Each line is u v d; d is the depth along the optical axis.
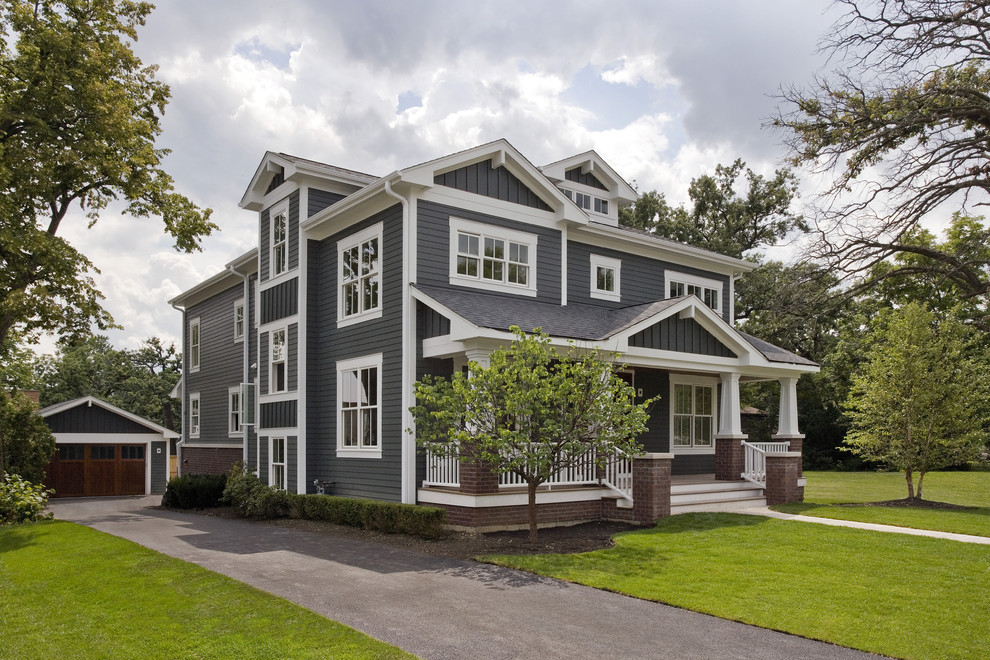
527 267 17.52
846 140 13.87
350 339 17.42
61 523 16.92
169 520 18.06
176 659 6.60
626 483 14.95
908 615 7.86
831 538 12.20
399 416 15.57
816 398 38.31
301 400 18.22
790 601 8.41
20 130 18.05
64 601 8.90
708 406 21.62
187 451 28.98
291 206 19.59
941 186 13.64
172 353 60.09
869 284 14.94
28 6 17.50
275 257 20.25
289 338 19.25
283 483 18.94
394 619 7.81
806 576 9.57
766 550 11.26
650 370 20.11
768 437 39.66
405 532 13.69
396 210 16.09
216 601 8.53
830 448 38.53
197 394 28.48
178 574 10.10
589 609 8.20
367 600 8.62
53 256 17.56
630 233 20.11
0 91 17.14
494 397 12.02
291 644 6.92
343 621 7.75
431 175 15.73
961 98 13.35
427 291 15.30
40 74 17.20
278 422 19.41
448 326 14.72
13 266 17.80
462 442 12.66
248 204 21.00
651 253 21.17
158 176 20.62
